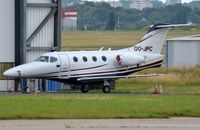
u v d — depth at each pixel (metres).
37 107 69.38
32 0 115.31
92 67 110.81
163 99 81.56
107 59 112.19
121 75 113.19
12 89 114.31
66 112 66.12
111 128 57.41
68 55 110.00
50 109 67.81
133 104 73.38
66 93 103.75
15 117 62.81
